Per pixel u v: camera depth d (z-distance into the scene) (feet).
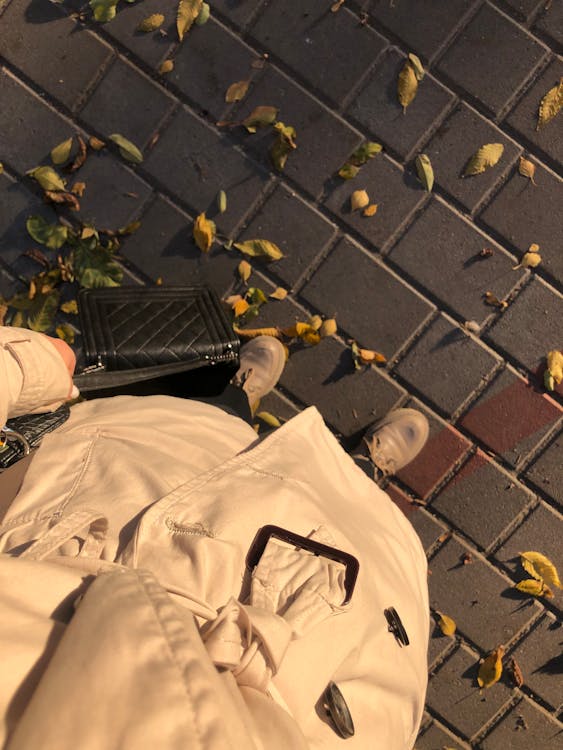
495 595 8.68
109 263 8.46
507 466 8.61
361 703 3.78
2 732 2.08
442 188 8.43
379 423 8.46
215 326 7.01
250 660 2.92
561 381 8.45
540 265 8.41
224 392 7.38
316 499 4.56
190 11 8.21
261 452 4.71
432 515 8.73
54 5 8.30
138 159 8.39
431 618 8.75
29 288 8.58
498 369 8.55
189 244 8.57
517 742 8.70
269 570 3.67
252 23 8.32
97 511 3.71
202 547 3.55
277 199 8.51
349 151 8.43
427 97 8.35
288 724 2.82
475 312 8.52
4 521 3.75
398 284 8.55
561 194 8.36
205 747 1.98
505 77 8.27
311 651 3.56
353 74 8.35
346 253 8.55
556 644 8.65
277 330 8.56
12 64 8.36
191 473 4.36
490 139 8.36
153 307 7.01
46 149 8.45
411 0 8.23
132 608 2.38
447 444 8.64
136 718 2.01
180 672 2.15
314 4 8.29
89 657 2.18
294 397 8.73
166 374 6.66
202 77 8.40
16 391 3.84
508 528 8.64
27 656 2.27
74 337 8.65
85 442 4.27
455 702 8.76
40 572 2.60
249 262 8.60
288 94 8.39
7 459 4.14
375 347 8.61
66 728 2.00
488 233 8.46
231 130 8.48
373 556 4.71
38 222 8.41
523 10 8.18
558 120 8.28
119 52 8.38
